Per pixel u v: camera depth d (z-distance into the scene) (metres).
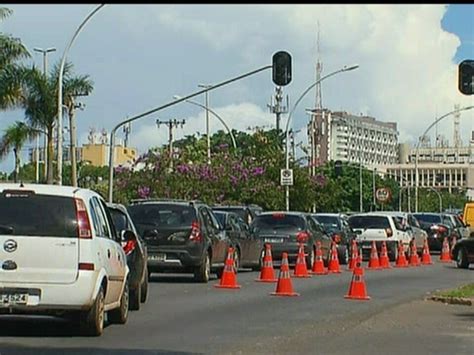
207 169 89.31
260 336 24.34
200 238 40.69
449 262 64.12
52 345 21.78
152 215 41.03
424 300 34.66
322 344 23.14
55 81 86.12
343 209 160.00
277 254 51.69
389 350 22.33
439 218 79.94
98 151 196.12
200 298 34.22
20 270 22.03
